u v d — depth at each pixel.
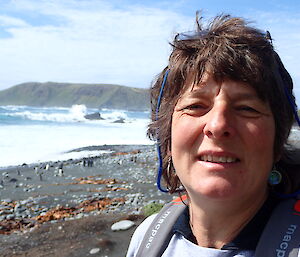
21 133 8.81
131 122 16.34
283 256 0.37
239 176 0.40
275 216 0.40
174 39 0.47
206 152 0.40
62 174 4.33
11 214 2.61
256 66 0.40
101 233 2.14
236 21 0.45
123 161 5.41
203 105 0.42
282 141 0.43
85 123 14.76
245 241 0.41
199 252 0.44
